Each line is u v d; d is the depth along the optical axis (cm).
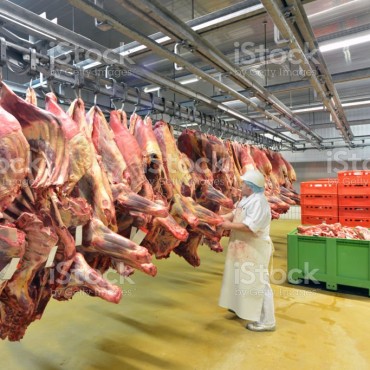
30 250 134
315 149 955
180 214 232
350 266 351
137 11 186
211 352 234
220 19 230
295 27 241
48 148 139
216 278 418
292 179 544
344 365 215
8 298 135
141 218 199
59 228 144
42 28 185
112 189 189
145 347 242
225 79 533
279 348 238
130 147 211
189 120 335
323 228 400
